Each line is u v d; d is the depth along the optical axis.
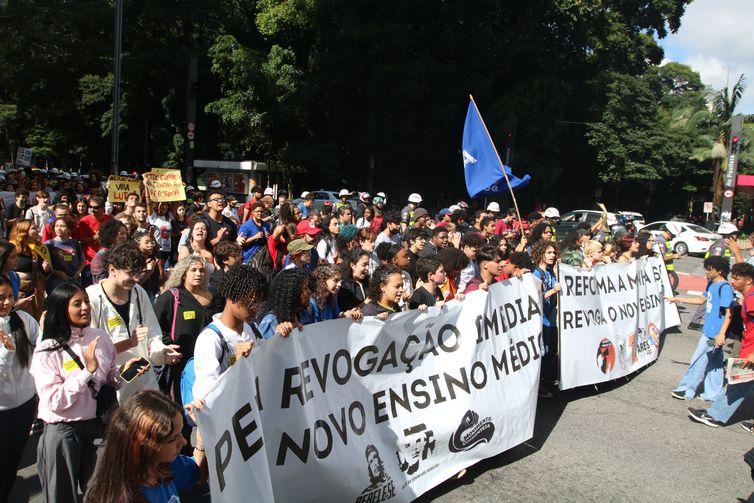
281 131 33.62
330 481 3.91
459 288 7.12
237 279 3.62
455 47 30.36
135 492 2.29
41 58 27.64
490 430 5.16
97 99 33.50
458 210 11.48
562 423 6.42
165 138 35.25
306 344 3.88
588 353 7.28
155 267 6.80
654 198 45.06
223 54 30.33
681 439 6.14
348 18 29.83
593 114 35.16
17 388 3.98
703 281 18.84
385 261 6.66
